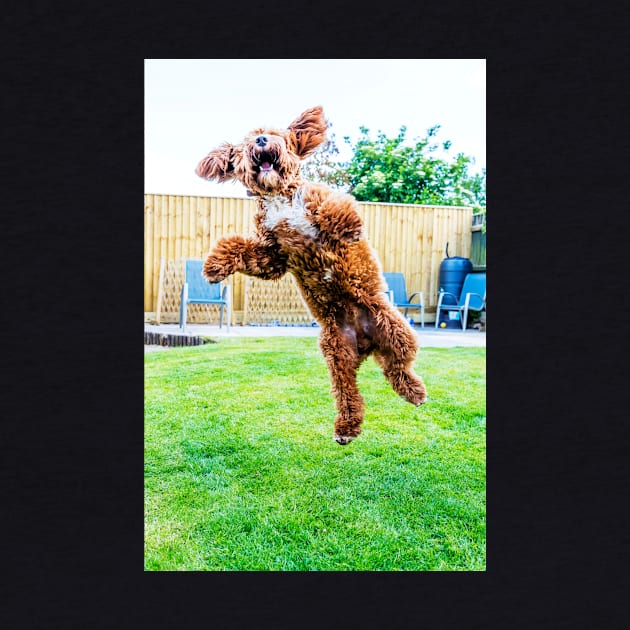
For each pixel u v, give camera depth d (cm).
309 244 263
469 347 542
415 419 353
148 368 448
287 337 582
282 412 359
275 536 236
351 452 306
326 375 434
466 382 423
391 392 405
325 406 370
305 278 269
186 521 245
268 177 257
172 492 266
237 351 507
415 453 306
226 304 609
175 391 395
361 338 277
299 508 254
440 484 275
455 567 223
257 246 266
